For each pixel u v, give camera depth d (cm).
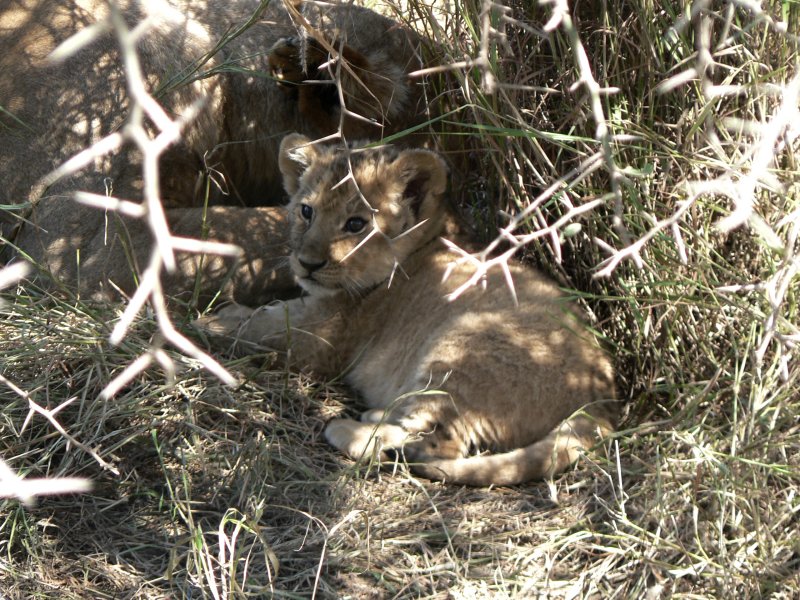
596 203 333
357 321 638
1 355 580
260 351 637
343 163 614
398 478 538
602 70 579
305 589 454
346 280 621
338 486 523
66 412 552
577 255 619
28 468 501
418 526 497
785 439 484
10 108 679
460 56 609
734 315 536
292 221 637
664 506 475
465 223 683
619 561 467
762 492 464
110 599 444
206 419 567
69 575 459
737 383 491
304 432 573
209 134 722
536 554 473
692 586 445
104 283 664
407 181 621
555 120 620
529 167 619
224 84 723
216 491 516
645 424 546
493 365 551
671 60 554
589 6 593
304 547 478
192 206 727
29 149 682
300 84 686
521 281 596
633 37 573
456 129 690
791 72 504
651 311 578
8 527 481
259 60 730
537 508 511
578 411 535
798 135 496
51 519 491
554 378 546
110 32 690
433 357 564
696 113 544
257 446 538
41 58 682
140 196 686
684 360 577
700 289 523
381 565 468
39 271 657
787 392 495
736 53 521
